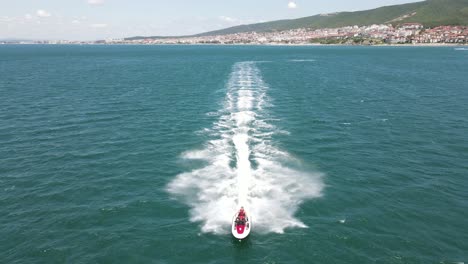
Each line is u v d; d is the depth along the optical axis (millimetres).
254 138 61938
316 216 38906
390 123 71562
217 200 41688
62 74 148625
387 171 49969
